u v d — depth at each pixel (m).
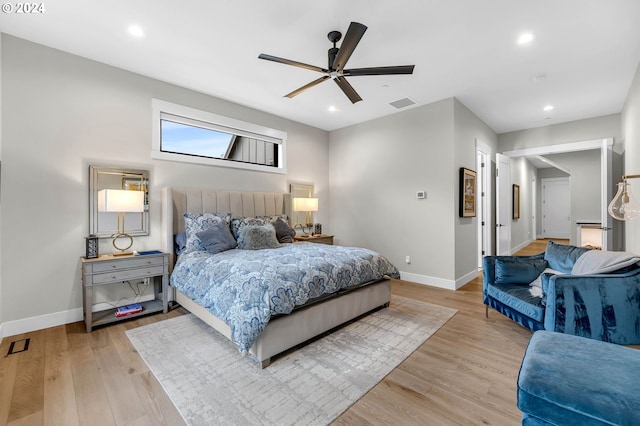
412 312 3.17
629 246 3.62
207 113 3.95
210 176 4.04
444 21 2.41
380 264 3.12
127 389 1.82
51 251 2.80
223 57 3.03
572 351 1.30
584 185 7.19
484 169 5.38
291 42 2.75
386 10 2.28
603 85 3.59
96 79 3.09
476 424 1.52
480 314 3.12
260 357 2.04
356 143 5.31
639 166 3.10
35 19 2.42
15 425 1.51
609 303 1.96
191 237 3.31
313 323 2.41
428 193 4.31
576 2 2.18
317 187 5.55
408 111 4.54
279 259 2.59
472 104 4.27
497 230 5.20
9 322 2.58
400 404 1.69
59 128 2.87
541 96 3.95
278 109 4.55
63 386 1.84
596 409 0.98
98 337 2.54
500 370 2.04
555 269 2.74
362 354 2.26
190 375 1.97
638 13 2.29
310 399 1.73
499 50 2.84
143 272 2.99
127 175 3.26
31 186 2.71
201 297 2.55
